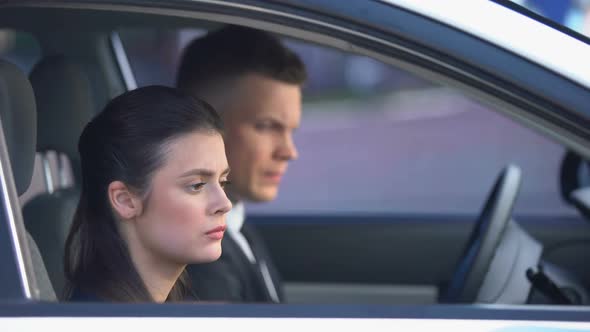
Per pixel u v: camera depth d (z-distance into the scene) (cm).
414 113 4769
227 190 542
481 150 3366
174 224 353
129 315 315
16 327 312
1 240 326
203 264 493
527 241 511
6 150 348
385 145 3756
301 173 3009
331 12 336
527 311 326
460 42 334
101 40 609
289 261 721
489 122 4262
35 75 504
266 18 339
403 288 719
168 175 351
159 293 364
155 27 606
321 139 3962
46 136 498
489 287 474
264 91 530
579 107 330
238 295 503
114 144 354
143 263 360
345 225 719
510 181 508
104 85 617
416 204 2406
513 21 338
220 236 358
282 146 539
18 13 537
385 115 4762
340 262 720
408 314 321
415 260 717
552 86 331
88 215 364
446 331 318
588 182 690
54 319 314
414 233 715
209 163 355
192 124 354
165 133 351
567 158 688
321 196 2534
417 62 337
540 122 336
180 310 317
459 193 2547
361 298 718
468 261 480
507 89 334
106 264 358
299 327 315
